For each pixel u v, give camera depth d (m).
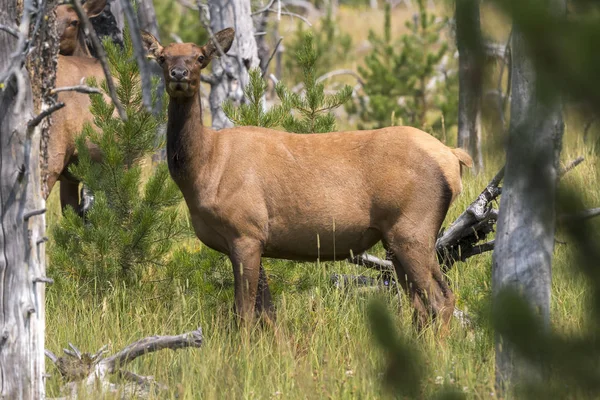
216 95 16.42
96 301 11.30
